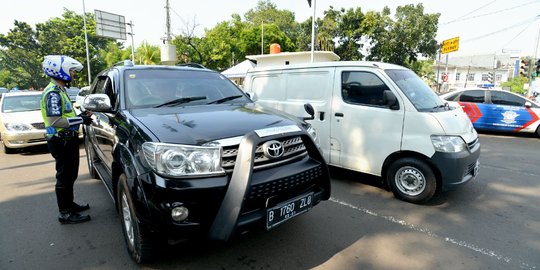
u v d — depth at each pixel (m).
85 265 2.65
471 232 3.28
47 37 43.47
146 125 2.40
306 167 2.52
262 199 2.28
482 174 5.36
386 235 3.20
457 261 2.74
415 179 3.97
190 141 2.15
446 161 3.66
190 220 2.10
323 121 4.84
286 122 2.65
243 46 32.88
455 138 3.69
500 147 7.72
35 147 7.74
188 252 2.82
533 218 3.62
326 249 2.92
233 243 3.00
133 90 3.14
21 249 2.92
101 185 4.75
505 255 2.84
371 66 4.32
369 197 4.24
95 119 3.81
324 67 4.87
